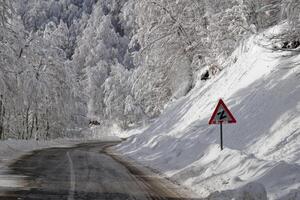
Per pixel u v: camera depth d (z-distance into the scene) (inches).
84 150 1138.0
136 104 3191.4
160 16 1405.0
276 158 431.2
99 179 452.8
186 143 686.5
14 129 1784.0
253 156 407.2
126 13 1576.0
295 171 320.8
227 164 425.4
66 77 1979.6
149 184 419.8
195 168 469.1
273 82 634.2
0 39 1229.7
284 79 609.9
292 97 543.2
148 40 1428.4
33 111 1780.3
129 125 3467.0
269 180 323.9
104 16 5575.8
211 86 996.6
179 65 1408.7
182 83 1409.9
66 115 2038.6
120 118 3503.9
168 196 346.3
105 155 906.1
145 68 1562.5
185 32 1360.7
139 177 478.9
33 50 1659.7
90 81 4128.9
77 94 2201.0
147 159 748.0
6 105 1315.2
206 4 1229.1
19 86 1355.8
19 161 678.5
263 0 834.8
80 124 2583.7
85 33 5462.6
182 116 1060.5
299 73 587.5
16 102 1360.7
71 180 438.9
